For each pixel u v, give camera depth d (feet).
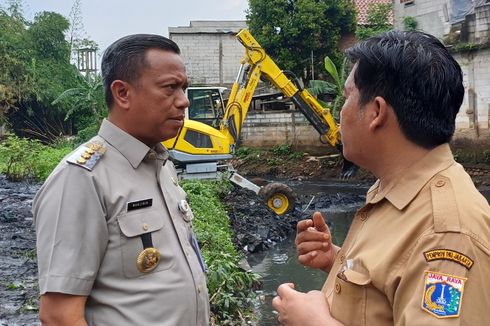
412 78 4.57
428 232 4.18
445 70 4.60
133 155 6.40
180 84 6.59
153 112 6.40
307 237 6.59
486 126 53.78
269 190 38.50
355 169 48.57
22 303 15.33
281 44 73.00
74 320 5.78
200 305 6.56
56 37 90.99
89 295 6.07
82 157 6.15
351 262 4.70
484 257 3.98
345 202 46.11
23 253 21.75
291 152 71.87
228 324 15.30
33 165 50.06
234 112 43.01
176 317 6.19
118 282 6.08
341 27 75.05
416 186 4.56
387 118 4.74
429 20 58.54
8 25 91.25
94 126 76.02
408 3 60.54
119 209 6.10
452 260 3.97
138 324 5.99
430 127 4.61
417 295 4.03
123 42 6.48
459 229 4.05
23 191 41.68
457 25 55.67
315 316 4.72
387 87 4.69
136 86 6.37
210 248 20.62
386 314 4.35
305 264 6.61
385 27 72.79
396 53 4.63
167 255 6.29
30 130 88.38
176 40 92.53
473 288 3.89
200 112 55.01
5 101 83.10
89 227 5.91
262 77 47.34
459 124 55.62
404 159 4.75
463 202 4.22
